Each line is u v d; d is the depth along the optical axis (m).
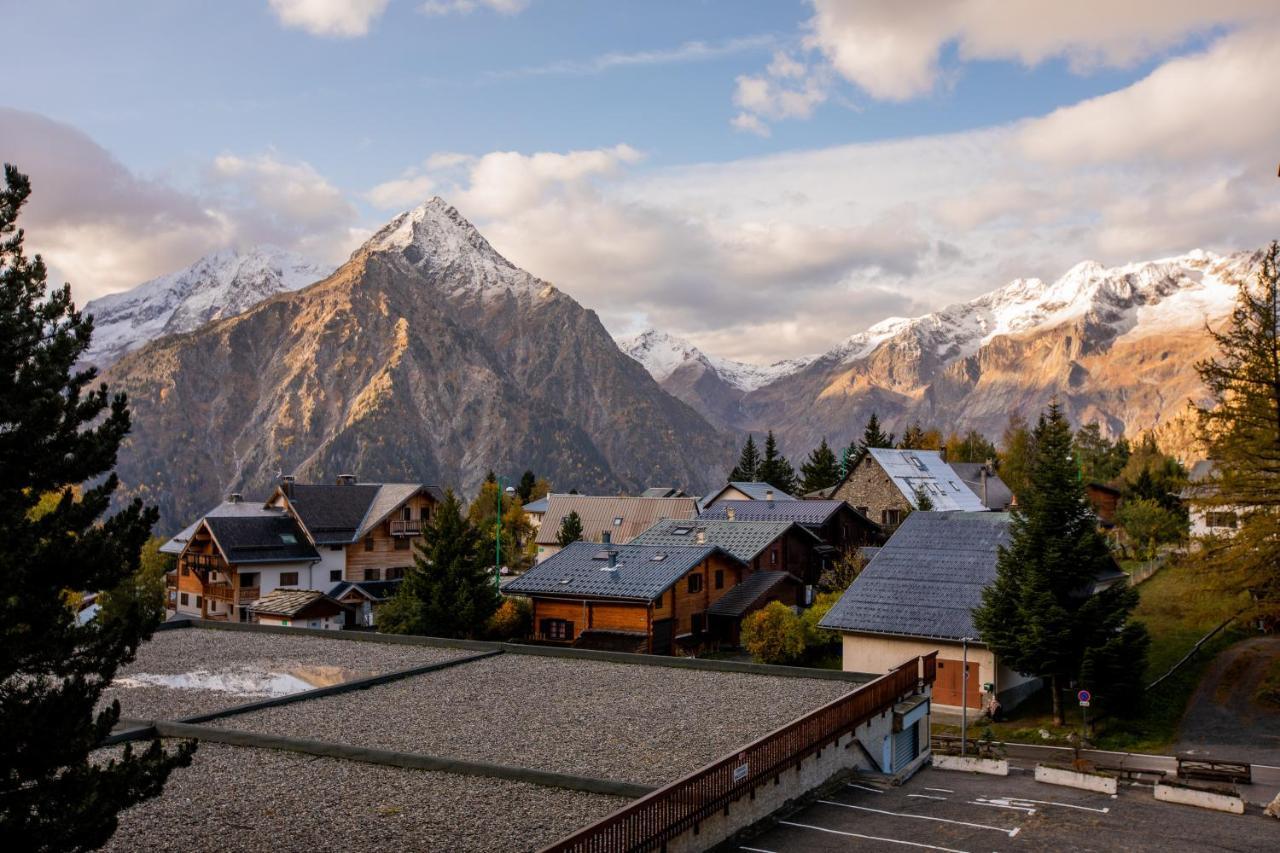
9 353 12.40
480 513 121.38
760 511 76.69
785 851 18.70
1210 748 34.06
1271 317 39.09
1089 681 35.53
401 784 19.53
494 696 28.56
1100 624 35.59
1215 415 40.72
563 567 54.06
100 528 13.17
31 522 12.60
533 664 34.44
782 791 21.28
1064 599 36.94
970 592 40.84
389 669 33.09
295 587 75.81
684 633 51.84
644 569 51.91
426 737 23.47
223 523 75.25
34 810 11.88
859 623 40.91
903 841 19.67
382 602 75.44
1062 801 24.61
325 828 16.98
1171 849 19.95
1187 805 24.48
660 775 20.23
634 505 91.25
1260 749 33.69
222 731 22.80
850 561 60.81
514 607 53.78
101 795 11.91
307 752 21.73
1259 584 38.44
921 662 31.47
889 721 28.23
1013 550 38.09
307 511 78.88
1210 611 41.25
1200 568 40.31
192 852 15.89
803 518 73.31
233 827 17.03
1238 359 39.81
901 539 45.97
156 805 18.19
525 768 20.00
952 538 44.94
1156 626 53.34
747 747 19.64
